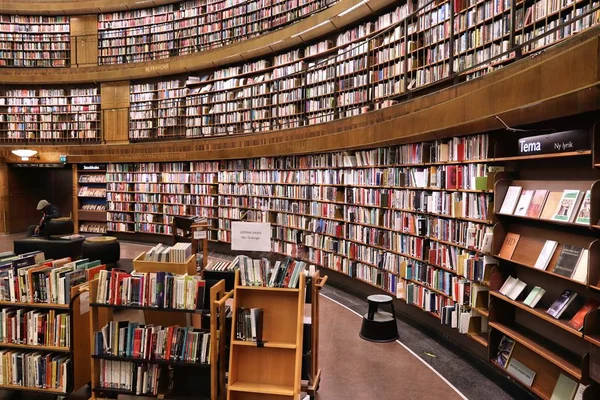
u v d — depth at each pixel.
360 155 7.11
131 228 13.70
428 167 5.68
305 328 3.71
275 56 11.91
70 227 9.42
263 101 11.49
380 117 6.12
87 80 14.73
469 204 4.70
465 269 4.62
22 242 7.78
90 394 3.96
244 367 3.54
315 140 7.88
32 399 3.98
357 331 5.66
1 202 14.34
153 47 14.58
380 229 6.68
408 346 5.14
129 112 14.34
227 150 10.73
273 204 9.70
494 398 3.86
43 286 3.89
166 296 3.60
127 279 3.66
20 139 14.88
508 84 3.55
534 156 3.60
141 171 13.37
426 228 5.59
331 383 4.19
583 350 3.38
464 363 4.65
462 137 4.87
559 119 3.80
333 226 7.84
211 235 11.73
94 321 3.71
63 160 13.99
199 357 3.54
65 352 3.96
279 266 3.51
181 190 12.45
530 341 3.74
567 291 3.43
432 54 7.27
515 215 3.90
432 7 7.26
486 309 4.46
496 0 6.08
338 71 9.40
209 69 13.62
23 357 3.88
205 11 13.83
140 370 3.63
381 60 8.45
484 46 6.30
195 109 13.23
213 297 3.44
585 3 5.00
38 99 15.02
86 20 15.27
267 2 12.14
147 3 14.48
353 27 9.91
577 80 2.80
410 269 5.93
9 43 15.19
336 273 8.14
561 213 3.34
